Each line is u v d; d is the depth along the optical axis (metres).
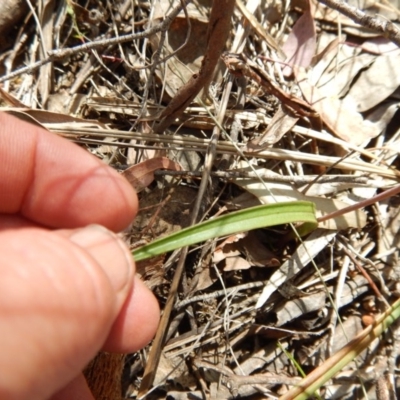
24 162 0.09
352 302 0.12
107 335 0.08
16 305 0.07
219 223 0.09
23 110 0.11
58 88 0.12
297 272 0.11
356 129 0.12
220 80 0.12
